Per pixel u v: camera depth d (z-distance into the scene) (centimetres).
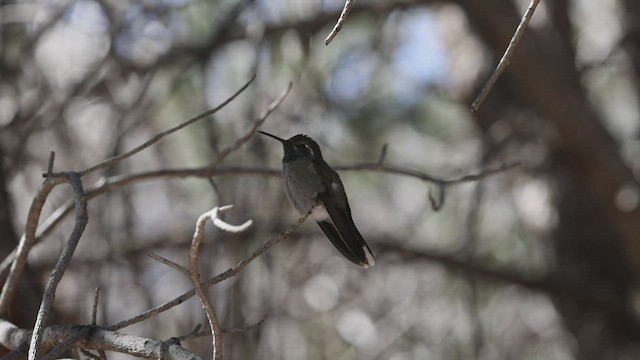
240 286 1049
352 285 1465
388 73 1478
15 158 1116
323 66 1412
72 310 1081
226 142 1167
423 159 1579
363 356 1452
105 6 1245
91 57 1348
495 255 1537
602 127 1227
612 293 1391
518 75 1229
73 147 1236
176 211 1377
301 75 1250
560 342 1529
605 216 1288
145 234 1357
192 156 1351
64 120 1214
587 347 1420
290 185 760
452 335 1448
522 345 1531
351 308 1478
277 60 1298
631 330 1413
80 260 1118
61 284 1099
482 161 1375
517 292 1532
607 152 1215
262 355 1055
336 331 1455
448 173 1565
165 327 1229
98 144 1245
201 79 1245
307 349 1406
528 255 1552
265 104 1208
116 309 1180
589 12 1608
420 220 1505
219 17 1310
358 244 748
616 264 1435
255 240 1130
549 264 1469
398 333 1483
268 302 1079
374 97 1462
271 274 1099
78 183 563
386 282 1502
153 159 1373
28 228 604
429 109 1525
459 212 1539
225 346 1027
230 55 1301
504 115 1418
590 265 1442
